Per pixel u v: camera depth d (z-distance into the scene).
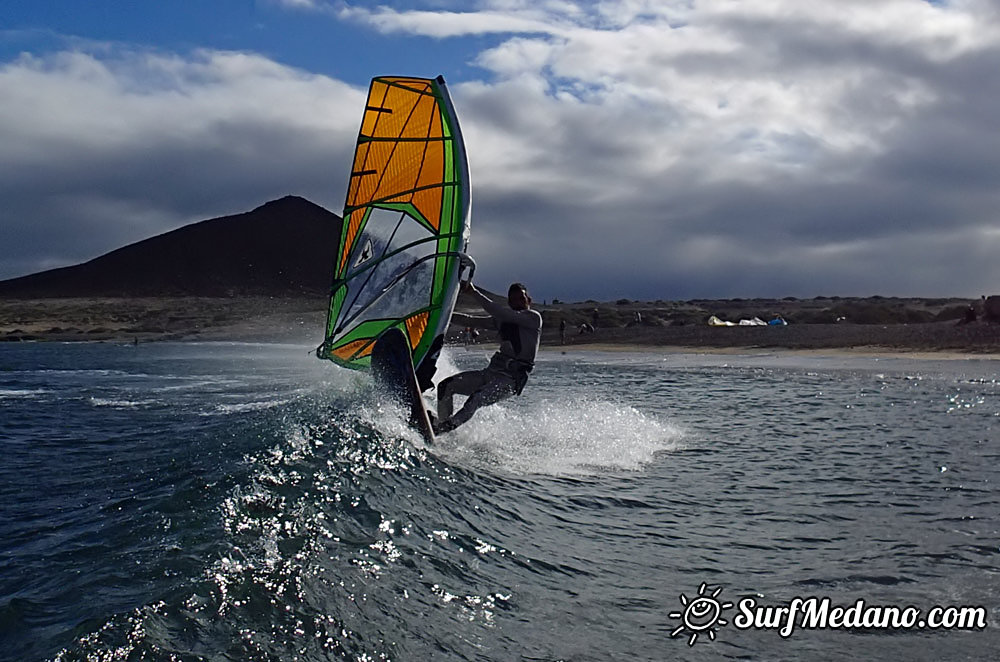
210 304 87.38
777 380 20.09
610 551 5.71
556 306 84.00
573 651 4.12
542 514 6.54
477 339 44.41
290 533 5.12
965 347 29.16
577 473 8.16
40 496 6.60
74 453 8.72
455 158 10.78
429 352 10.67
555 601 4.75
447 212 10.71
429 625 4.22
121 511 5.73
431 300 10.59
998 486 7.75
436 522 5.89
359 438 7.98
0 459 8.41
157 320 69.81
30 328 63.25
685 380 20.64
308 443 7.61
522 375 9.54
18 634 3.75
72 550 4.91
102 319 70.50
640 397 16.33
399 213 11.09
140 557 4.64
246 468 6.53
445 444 8.90
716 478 8.09
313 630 3.93
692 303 93.62
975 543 5.94
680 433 11.03
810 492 7.52
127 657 3.48
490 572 5.09
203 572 4.36
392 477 6.84
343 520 5.52
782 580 5.20
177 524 5.21
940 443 10.22
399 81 10.87
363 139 11.23
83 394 16.69
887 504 7.07
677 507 6.95
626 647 4.21
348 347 11.70
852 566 5.46
